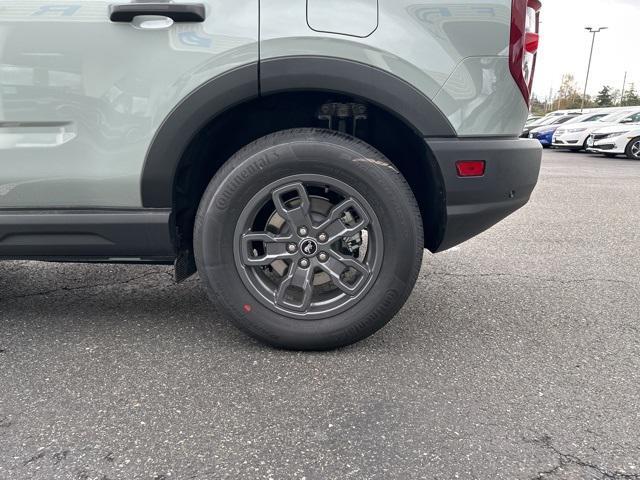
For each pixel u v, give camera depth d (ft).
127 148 7.48
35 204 7.75
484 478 5.47
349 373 7.58
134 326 9.23
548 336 8.97
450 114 7.38
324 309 8.00
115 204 7.74
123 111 7.38
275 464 5.65
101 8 7.18
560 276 12.55
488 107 7.43
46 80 7.32
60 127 7.47
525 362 7.99
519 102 7.68
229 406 6.71
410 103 7.31
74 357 8.03
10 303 10.31
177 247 8.14
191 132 7.43
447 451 5.88
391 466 5.64
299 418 6.47
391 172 7.57
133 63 7.27
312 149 7.45
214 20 7.18
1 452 5.80
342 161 7.45
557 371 7.72
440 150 7.43
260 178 7.55
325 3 7.16
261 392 7.05
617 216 20.75
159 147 7.46
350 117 8.36
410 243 7.69
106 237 7.81
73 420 6.40
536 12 8.09
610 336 9.00
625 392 7.15
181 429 6.23
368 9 7.17
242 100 7.35
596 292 11.36
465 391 7.13
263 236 7.82
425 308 10.29
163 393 7.01
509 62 7.39
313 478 5.46
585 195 26.61
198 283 11.57
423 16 7.22
